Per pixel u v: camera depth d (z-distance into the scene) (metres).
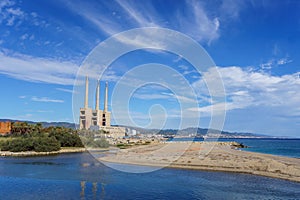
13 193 34.03
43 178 42.72
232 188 36.03
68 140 96.69
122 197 32.16
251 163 52.59
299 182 39.22
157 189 35.69
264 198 31.62
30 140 87.69
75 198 31.94
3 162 62.97
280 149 118.62
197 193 33.81
